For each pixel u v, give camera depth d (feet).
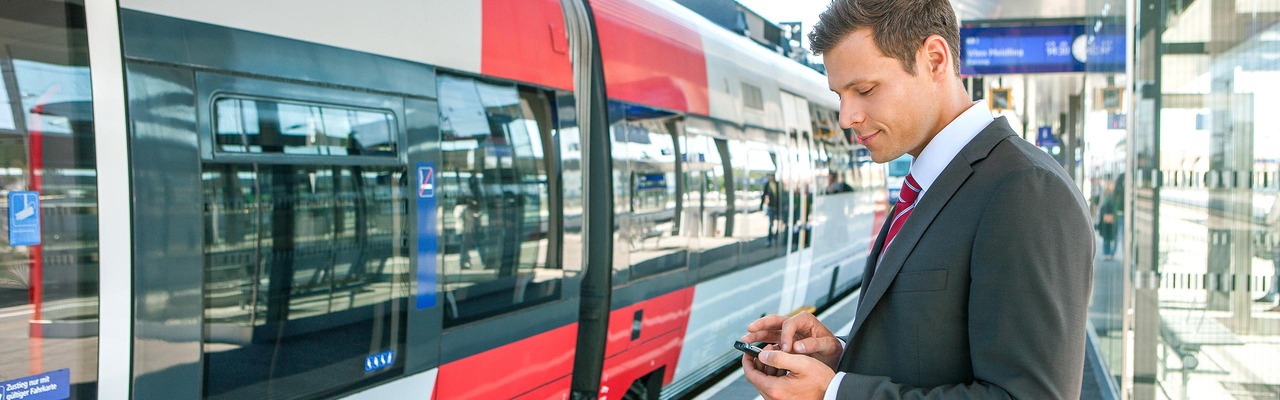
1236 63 11.98
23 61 7.41
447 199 11.83
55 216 7.58
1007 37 34.35
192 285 8.63
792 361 5.07
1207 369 12.59
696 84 19.53
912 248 5.07
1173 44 12.60
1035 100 58.03
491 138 12.69
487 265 12.60
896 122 5.12
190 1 8.72
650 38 17.71
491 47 12.69
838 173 31.94
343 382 10.40
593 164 15.60
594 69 15.57
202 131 8.73
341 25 10.32
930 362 4.94
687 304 18.95
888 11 4.95
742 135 22.20
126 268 8.06
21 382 7.37
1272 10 11.64
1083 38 33.04
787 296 26.23
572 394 15.65
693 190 19.07
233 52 9.06
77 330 7.74
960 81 5.27
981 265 4.67
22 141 7.38
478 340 12.49
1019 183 4.64
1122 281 14.37
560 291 14.32
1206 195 12.34
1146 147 13.05
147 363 8.25
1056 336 4.46
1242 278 12.28
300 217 9.76
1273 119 11.82
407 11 11.25
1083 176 32.19
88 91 7.83
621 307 16.05
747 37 25.38
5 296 7.27
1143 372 13.25
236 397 9.11
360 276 10.54
